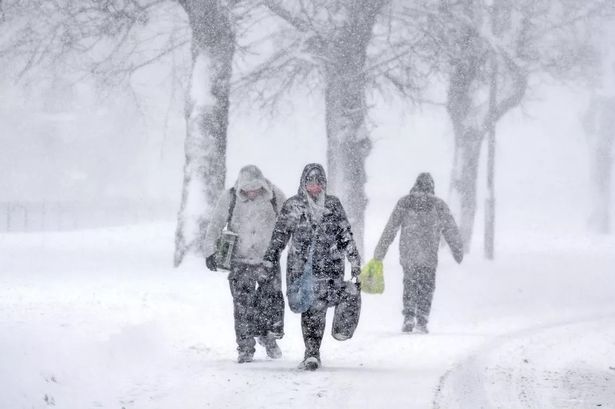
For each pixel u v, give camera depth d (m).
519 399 19.80
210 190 54.03
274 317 25.38
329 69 61.72
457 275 58.28
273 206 25.84
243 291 25.42
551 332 34.28
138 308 32.25
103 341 23.80
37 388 18.39
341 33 61.19
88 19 57.78
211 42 54.94
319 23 61.56
